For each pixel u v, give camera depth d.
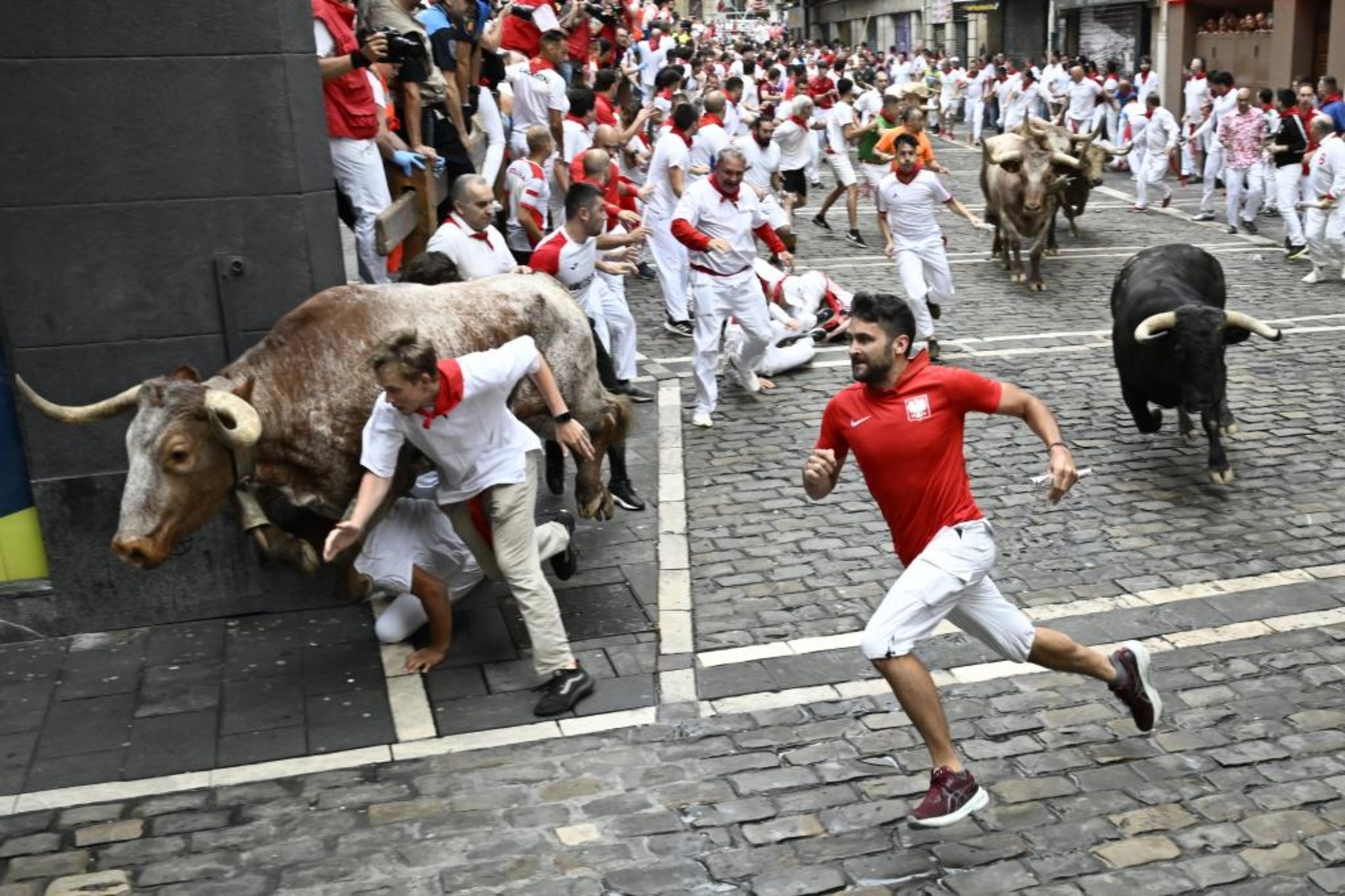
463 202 7.84
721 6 79.12
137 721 6.06
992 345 12.54
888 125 17.09
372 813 5.28
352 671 6.48
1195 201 21.44
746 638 6.70
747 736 5.77
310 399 6.08
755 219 10.26
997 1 43.97
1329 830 4.95
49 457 6.75
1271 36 26.41
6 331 6.61
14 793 5.50
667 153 12.75
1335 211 14.46
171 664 6.61
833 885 4.73
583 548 7.87
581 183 8.87
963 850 4.91
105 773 5.64
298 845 5.08
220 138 6.68
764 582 7.38
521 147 13.16
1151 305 8.93
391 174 9.39
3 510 6.84
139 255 6.68
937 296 12.05
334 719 6.03
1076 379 11.24
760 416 10.43
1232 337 8.70
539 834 5.10
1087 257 16.86
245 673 6.48
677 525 8.21
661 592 7.24
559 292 7.07
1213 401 8.52
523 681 6.32
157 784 5.54
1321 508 8.24
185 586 7.03
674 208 12.90
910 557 5.04
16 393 6.70
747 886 4.75
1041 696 6.02
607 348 9.51
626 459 9.40
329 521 6.43
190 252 6.75
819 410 10.53
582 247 8.91
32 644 6.87
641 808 5.26
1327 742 5.58
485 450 5.85
